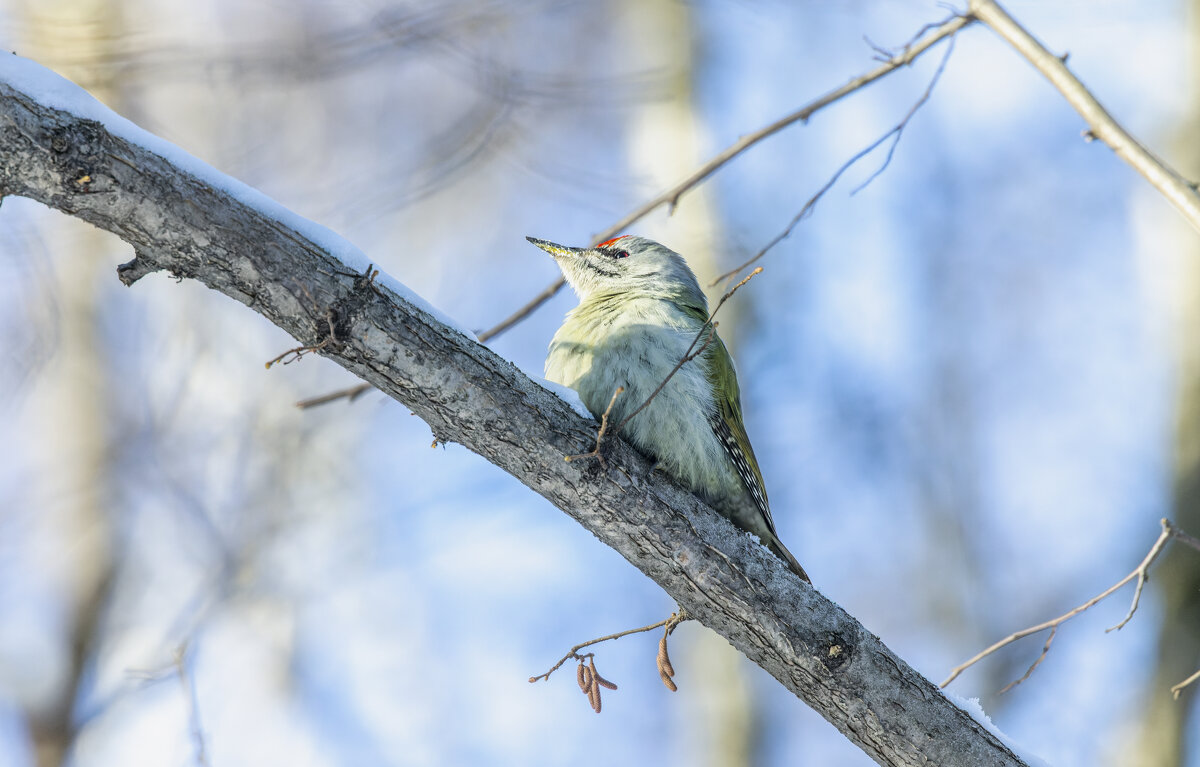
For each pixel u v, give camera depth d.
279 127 17.38
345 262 5.61
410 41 14.04
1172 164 12.45
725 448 8.58
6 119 4.80
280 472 15.10
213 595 14.14
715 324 6.16
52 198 5.04
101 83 13.46
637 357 8.34
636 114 15.39
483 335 8.49
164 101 16.67
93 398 15.24
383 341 5.69
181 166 5.26
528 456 6.20
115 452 14.89
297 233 5.52
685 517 6.55
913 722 6.52
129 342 15.66
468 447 6.24
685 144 14.84
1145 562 6.82
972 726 6.60
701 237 14.73
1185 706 11.38
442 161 14.18
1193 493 11.70
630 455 6.56
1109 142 7.38
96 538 14.24
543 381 6.47
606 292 9.31
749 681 13.59
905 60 7.86
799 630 6.55
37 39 13.57
